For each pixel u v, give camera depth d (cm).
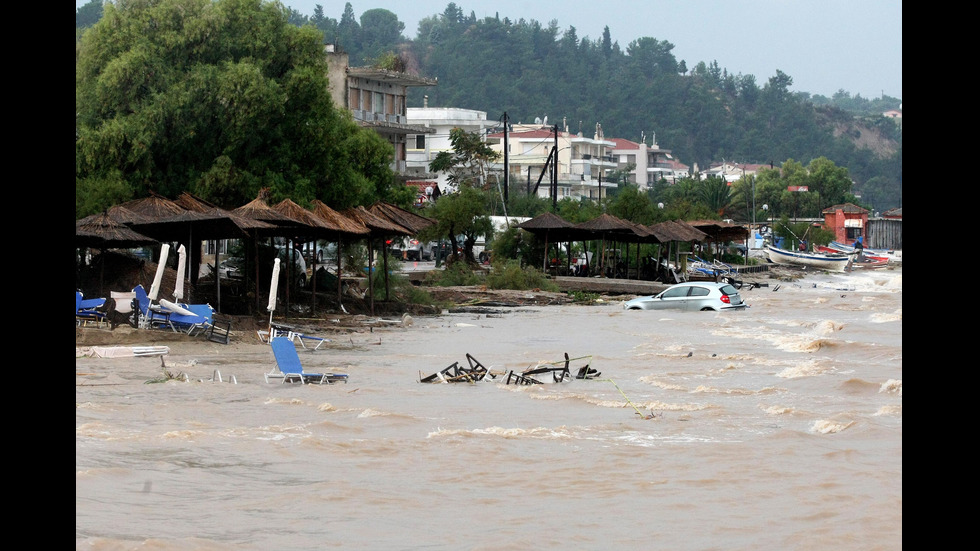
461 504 2084
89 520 1870
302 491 2172
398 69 18375
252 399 3600
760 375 4522
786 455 2634
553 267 13688
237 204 8025
